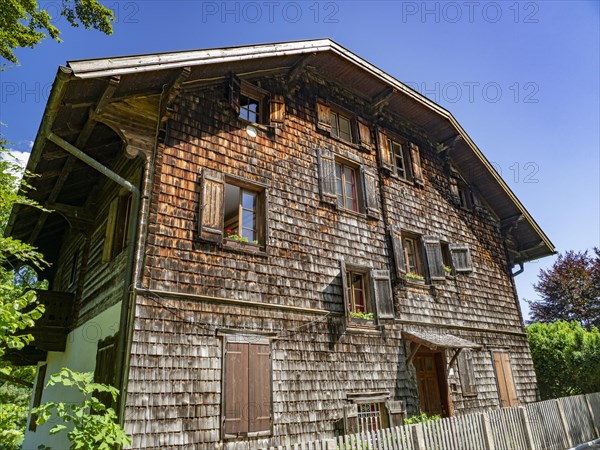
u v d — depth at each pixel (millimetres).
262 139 8812
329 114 10445
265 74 9508
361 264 9422
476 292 12109
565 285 26672
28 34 8328
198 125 7914
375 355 8828
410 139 12531
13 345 4426
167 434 5883
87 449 4824
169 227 6914
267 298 7621
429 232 11562
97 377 7086
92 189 9859
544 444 8547
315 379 7715
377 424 8406
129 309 6363
